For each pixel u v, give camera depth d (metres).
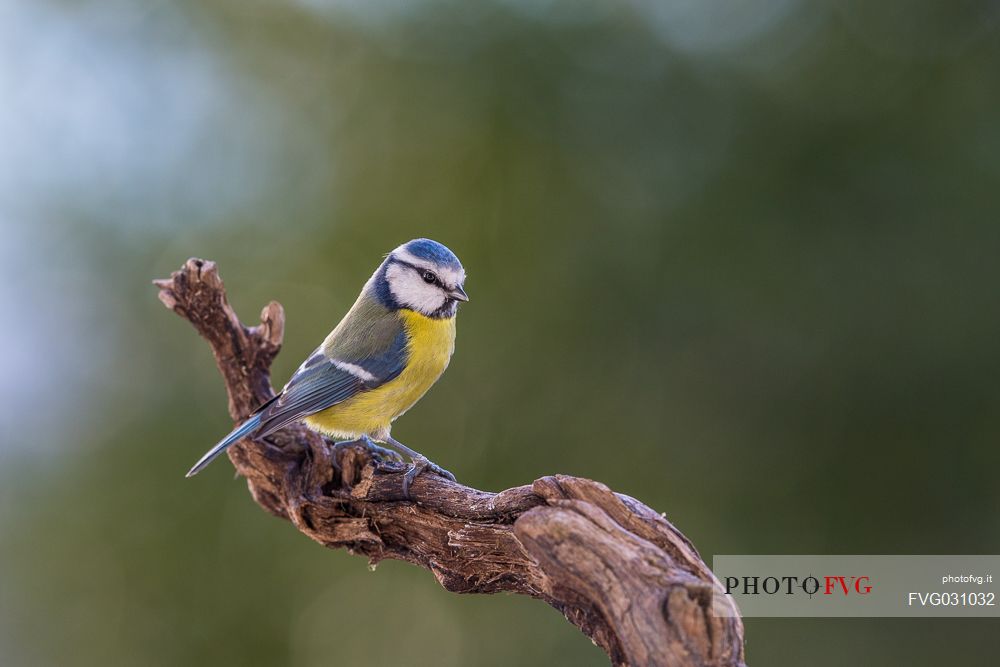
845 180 12.35
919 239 11.95
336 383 8.24
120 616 12.28
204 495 12.65
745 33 13.27
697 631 4.87
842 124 12.43
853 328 11.91
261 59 15.02
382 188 14.41
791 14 13.08
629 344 12.77
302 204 14.53
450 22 14.42
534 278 13.27
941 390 11.58
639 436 12.55
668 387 12.58
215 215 14.34
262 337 8.41
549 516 5.42
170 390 13.19
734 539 11.93
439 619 12.48
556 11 14.03
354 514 7.41
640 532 5.47
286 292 13.89
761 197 12.62
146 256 13.95
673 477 12.37
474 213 13.87
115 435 13.02
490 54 14.18
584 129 13.66
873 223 12.15
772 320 12.23
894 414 11.66
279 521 12.48
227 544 12.46
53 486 12.81
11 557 12.49
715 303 12.49
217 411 12.91
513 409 12.94
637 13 13.74
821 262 12.20
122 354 13.55
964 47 12.39
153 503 12.65
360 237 14.07
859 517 11.64
